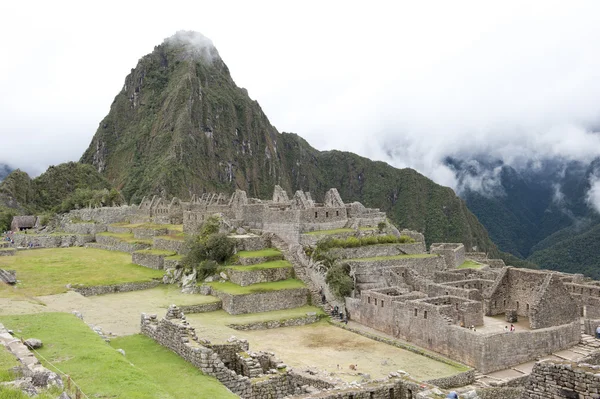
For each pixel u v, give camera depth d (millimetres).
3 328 24344
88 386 19172
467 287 60781
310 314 56125
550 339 43469
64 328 27266
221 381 25016
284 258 68438
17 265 76375
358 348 45500
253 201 115625
